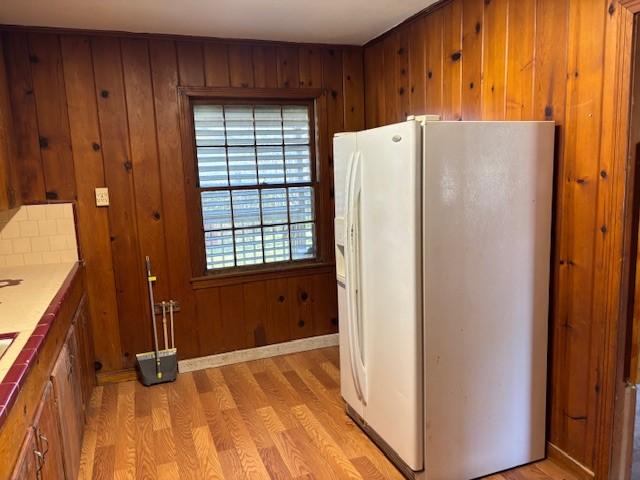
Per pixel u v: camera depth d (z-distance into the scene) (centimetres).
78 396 248
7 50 294
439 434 213
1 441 117
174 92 333
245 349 375
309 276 388
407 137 196
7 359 146
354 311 247
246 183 366
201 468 237
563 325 223
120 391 325
